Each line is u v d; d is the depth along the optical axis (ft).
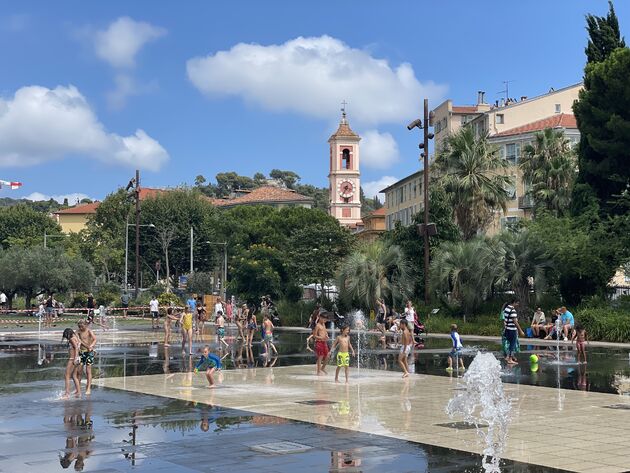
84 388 55.88
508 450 32.86
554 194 168.35
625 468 29.30
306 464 29.84
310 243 202.18
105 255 288.92
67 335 51.65
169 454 31.81
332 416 42.50
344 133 426.51
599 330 110.93
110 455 31.58
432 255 151.43
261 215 313.73
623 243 129.08
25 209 360.28
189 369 71.31
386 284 146.41
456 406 46.14
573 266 128.06
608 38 151.53
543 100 244.42
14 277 207.41
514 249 131.75
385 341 115.55
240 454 31.81
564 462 30.30
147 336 128.77
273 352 92.73
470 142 154.10
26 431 37.45
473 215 151.02
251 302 200.03
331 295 203.62
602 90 139.44
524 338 117.39
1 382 59.93
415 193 296.51
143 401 48.75
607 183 143.13
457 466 29.48
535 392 53.67
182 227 290.97
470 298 133.59
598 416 42.68
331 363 79.51
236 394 52.75
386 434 36.68
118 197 323.78
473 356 86.22
